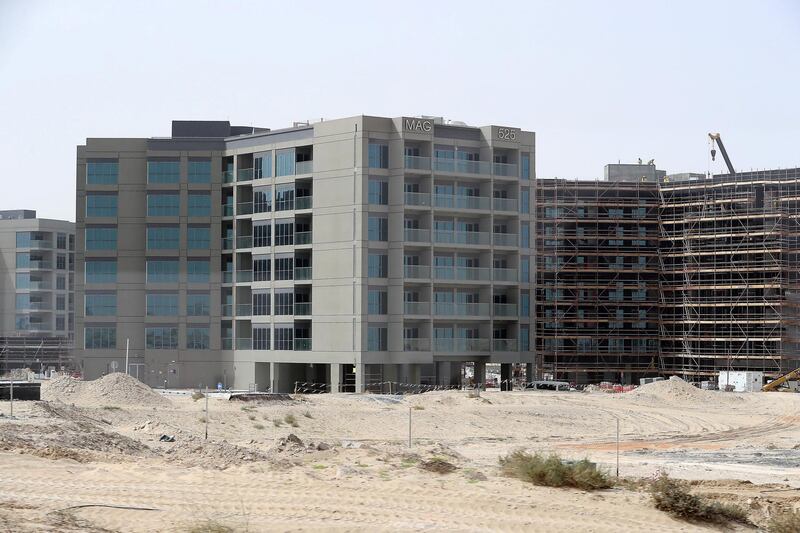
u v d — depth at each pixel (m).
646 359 139.50
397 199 114.12
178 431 58.97
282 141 120.75
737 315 132.88
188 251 126.62
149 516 31.22
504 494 38.25
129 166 127.81
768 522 38.72
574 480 41.47
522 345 121.50
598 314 137.75
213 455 44.94
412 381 116.50
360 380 112.06
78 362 131.38
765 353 130.50
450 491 38.00
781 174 135.50
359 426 76.50
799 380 126.06
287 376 121.06
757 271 131.88
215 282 126.19
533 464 42.16
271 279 120.69
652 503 37.97
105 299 127.62
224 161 127.31
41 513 30.17
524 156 122.25
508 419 83.62
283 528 30.86
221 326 126.44
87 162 127.94
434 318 115.62
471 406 88.44
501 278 120.44
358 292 112.44
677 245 138.88
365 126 113.25
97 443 48.66
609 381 138.62
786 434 83.25
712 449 70.88
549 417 85.81
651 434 81.69
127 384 81.62
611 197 137.88
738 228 133.12
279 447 51.81
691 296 135.75
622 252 137.25
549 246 136.88
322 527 31.16
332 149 115.44
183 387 125.94
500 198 120.81
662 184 139.25
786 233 131.12
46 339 183.62
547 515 35.06
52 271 189.50
